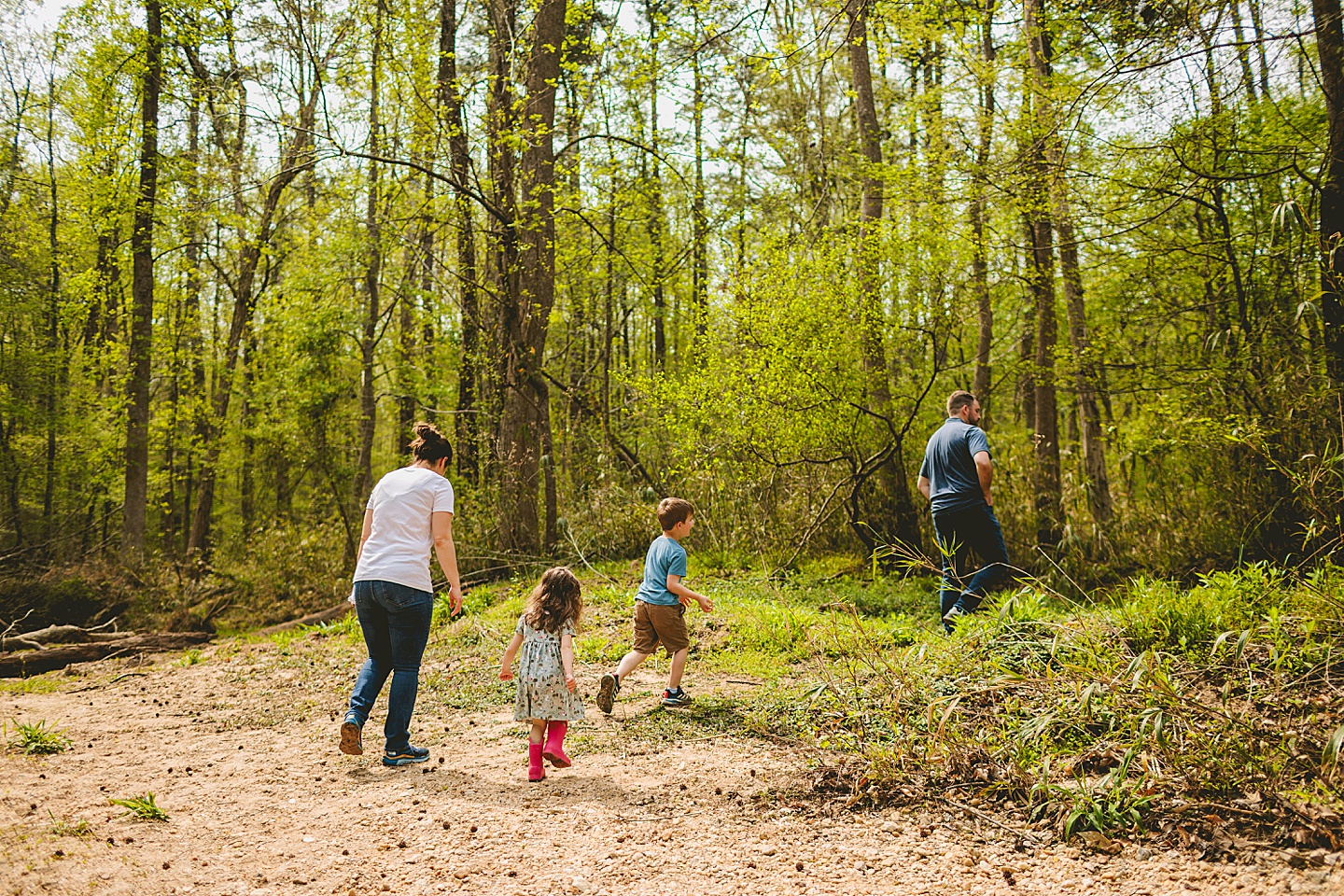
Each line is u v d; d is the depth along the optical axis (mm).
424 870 3057
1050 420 10586
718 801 3684
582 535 11641
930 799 3557
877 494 10812
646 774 4102
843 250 10500
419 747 4699
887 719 4352
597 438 13938
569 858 3129
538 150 11641
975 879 2881
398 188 13984
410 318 16734
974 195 9711
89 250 18406
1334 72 6895
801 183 16156
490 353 12961
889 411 10562
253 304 16547
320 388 13328
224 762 4609
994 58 10672
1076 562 9047
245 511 20766
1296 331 7672
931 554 10180
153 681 7246
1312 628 4312
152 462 19125
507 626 8016
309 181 18375
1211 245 8594
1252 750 3375
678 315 14305
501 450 11812
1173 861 2885
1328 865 2664
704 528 11438
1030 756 3707
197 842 3396
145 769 4492
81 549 17812
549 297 11867
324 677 6879
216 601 12789
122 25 15930
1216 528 8242
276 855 3242
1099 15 8250
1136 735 3588
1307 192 7992
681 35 8266
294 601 12453
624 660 5164
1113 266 9875
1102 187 9141
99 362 18328
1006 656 4734
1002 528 10133
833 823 3402
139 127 17188
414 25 12164
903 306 10789
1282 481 7344
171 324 21156
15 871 3100
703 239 13094
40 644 9594
